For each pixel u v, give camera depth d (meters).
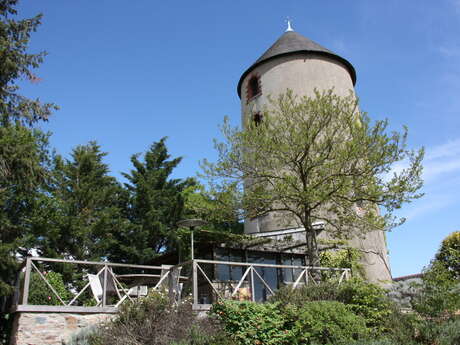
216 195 10.98
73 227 16.34
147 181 21.06
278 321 7.45
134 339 6.62
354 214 11.22
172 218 20.12
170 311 7.26
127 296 8.16
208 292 11.26
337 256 13.38
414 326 8.30
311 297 8.72
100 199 18.39
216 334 6.86
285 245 12.80
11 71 11.06
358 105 11.02
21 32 11.33
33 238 14.90
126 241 19.38
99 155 21.02
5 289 11.14
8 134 11.78
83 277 16.41
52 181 12.79
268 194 10.73
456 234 13.66
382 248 15.41
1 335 10.32
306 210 10.99
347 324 7.58
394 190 9.92
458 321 8.34
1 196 13.58
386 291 9.09
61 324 7.25
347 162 10.27
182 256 12.42
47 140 18.58
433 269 9.34
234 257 11.93
